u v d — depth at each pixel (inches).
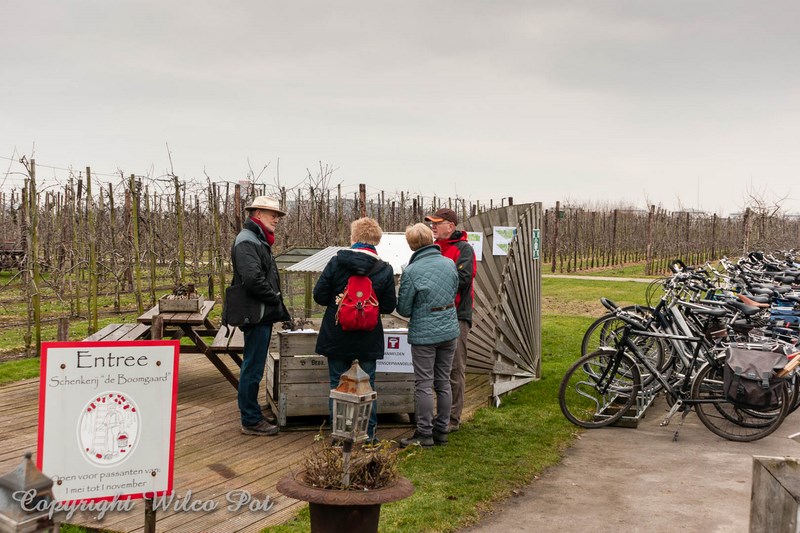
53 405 125.5
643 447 230.8
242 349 263.0
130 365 129.7
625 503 180.9
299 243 606.9
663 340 268.2
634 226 1385.3
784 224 1153.4
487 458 212.1
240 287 221.1
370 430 219.9
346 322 203.8
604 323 312.0
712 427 242.7
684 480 199.0
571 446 231.1
